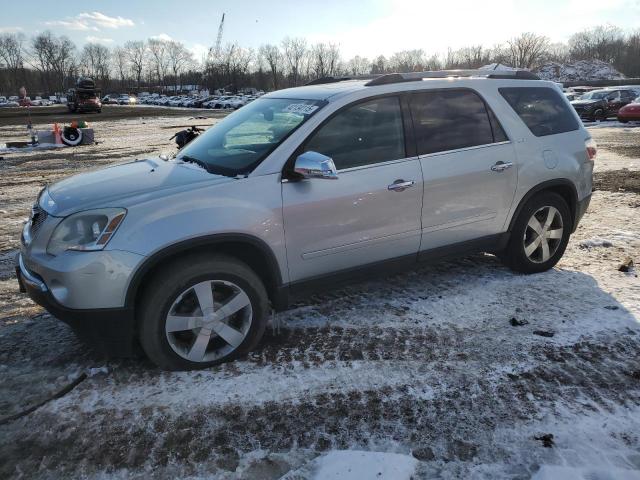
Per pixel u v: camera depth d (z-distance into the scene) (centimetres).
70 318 307
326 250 367
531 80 482
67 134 1889
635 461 254
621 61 12081
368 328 390
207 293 328
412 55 10875
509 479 245
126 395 313
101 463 260
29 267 328
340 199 362
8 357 359
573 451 261
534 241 476
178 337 332
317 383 322
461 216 423
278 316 411
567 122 491
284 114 389
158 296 314
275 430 281
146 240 305
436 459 258
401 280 481
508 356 348
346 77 484
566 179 475
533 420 285
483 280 476
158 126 2947
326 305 430
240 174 342
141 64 13038
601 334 373
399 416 291
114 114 4688
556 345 360
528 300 432
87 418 293
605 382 318
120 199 317
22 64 12306
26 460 263
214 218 321
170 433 280
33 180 1130
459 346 362
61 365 348
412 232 401
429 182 398
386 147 387
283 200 343
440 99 417
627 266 495
